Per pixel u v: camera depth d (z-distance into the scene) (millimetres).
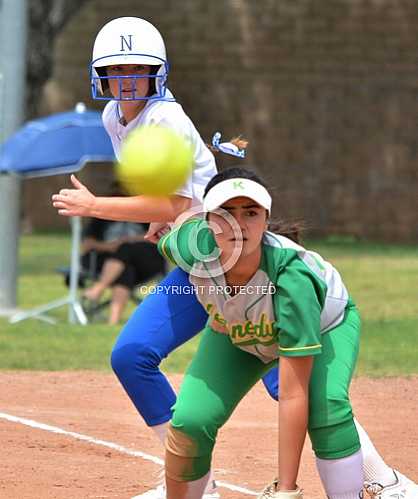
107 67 15102
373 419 22000
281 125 75188
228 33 75625
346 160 74688
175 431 12797
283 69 75062
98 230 39062
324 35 74625
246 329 12641
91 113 36969
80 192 14305
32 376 26734
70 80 77000
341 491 12688
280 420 12359
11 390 24812
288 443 12312
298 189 74938
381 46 74250
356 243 70500
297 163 75125
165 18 75938
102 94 15648
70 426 21031
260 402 23719
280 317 12273
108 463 18156
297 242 13977
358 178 74562
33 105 68938
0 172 35938
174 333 14469
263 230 12219
